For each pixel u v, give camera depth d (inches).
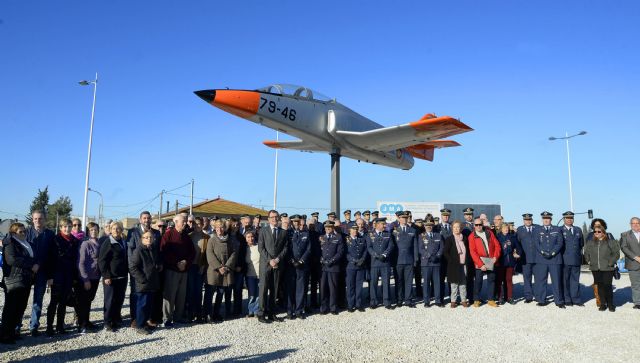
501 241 364.2
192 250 281.7
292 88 534.0
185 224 281.4
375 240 343.3
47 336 246.2
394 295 396.8
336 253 319.3
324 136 570.9
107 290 259.3
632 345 227.9
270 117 502.3
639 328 267.9
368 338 239.9
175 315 283.9
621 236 342.0
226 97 466.6
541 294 349.1
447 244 349.4
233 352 209.9
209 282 282.0
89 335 248.2
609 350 218.5
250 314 305.6
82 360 197.3
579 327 270.2
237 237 310.0
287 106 515.8
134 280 263.0
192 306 287.7
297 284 304.3
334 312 316.2
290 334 249.8
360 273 333.4
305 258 305.0
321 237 338.3
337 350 214.2
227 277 287.3
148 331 254.5
